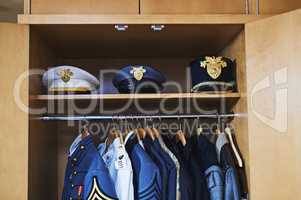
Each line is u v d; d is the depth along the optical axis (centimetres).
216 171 158
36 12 150
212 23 150
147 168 151
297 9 143
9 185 143
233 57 174
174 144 174
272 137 139
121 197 150
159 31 161
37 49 161
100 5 150
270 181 138
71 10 150
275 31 140
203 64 166
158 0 152
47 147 179
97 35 165
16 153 144
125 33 163
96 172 148
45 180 175
